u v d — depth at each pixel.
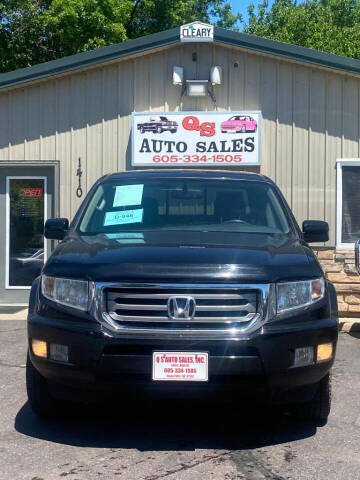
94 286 4.22
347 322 8.29
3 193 10.82
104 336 4.11
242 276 4.20
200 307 4.15
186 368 4.10
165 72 10.36
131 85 10.38
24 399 5.55
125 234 5.17
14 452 4.37
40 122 10.52
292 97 10.17
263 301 4.19
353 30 26.31
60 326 4.25
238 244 4.75
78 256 4.53
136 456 4.31
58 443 4.54
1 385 5.96
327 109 10.12
